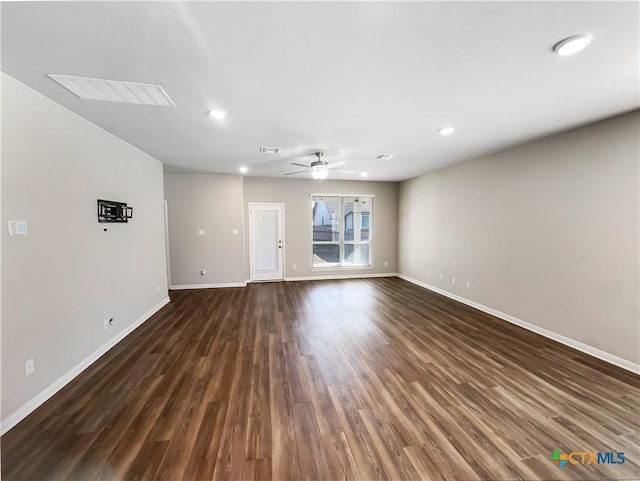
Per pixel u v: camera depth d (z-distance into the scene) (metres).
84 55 1.73
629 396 2.29
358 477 1.58
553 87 2.17
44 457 1.70
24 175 2.12
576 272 3.14
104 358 2.97
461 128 3.10
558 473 1.60
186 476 1.58
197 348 3.21
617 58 1.78
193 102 2.41
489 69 1.92
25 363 2.09
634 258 2.65
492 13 1.38
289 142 3.61
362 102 2.43
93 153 2.94
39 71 1.92
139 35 1.54
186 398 2.29
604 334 2.89
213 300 5.20
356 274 7.32
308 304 4.95
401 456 1.71
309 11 1.36
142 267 4.06
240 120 2.83
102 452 1.74
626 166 2.69
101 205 3.05
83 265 2.78
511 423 2.00
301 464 1.66
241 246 6.28
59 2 1.29
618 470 1.62
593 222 2.97
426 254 6.14
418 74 1.98
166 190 5.91
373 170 5.73
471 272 4.79
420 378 2.57
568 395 2.31
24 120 2.12
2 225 1.95
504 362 2.86
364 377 2.60
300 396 2.31
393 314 4.39
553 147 3.36
